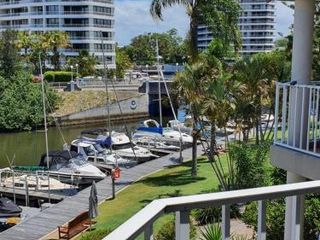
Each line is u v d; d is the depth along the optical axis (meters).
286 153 7.19
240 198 2.78
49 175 25.36
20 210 19.36
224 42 24.50
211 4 23.47
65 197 22.44
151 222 2.41
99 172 25.61
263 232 2.91
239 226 12.84
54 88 56.97
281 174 13.30
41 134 49.28
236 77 20.69
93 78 67.19
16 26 95.31
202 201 2.65
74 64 76.19
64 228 16.27
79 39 89.75
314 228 8.43
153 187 22.22
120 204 19.81
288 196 2.97
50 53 78.31
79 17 89.62
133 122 57.34
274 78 20.58
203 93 20.44
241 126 21.56
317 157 6.57
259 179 17.06
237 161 17.52
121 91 57.41
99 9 90.94
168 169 26.47
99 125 55.25
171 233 11.44
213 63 21.47
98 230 15.12
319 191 3.06
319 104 7.09
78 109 54.44
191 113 22.28
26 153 39.66
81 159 27.44
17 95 51.03
